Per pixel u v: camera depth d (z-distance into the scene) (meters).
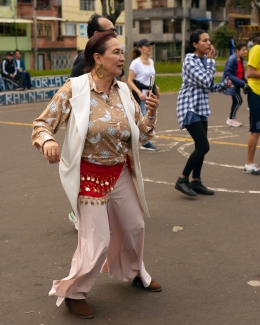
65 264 4.51
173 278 4.20
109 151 3.50
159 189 6.80
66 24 49.47
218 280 4.15
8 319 3.58
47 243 5.00
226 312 3.63
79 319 3.58
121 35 53.53
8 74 19.59
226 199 6.32
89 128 3.42
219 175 7.48
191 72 6.12
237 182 7.09
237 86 11.88
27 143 10.27
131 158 3.65
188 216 5.71
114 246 3.82
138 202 3.73
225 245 4.88
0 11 44.41
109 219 3.74
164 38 60.31
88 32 4.82
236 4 58.38
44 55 47.59
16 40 45.31
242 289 3.99
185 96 6.26
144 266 4.34
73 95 3.44
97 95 3.49
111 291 3.98
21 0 46.12
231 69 11.76
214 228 5.34
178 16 59.34
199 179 6.54
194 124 6.22
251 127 7.39
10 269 4.41
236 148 9.48
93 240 3.46
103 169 3.53
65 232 5.30
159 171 7.77
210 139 10.47
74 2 49.66
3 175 7.65
